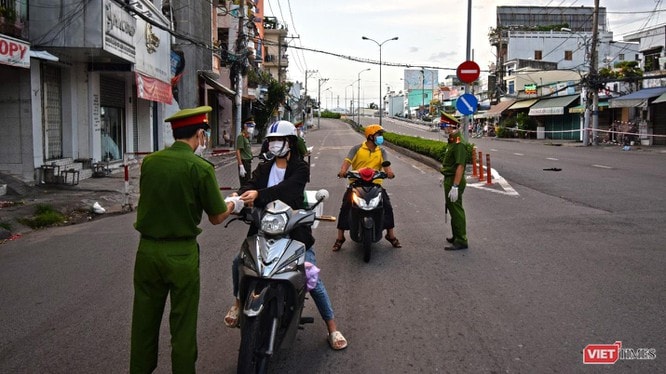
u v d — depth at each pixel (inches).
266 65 2957.7
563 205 422.0
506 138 1941.4
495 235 323.3
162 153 135.6
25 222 384.8
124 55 619.5
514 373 149.3
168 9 919.0
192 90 1042.7
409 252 289.7
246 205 161.0
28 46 469.1
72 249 313.4
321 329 186.1
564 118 1715.1
